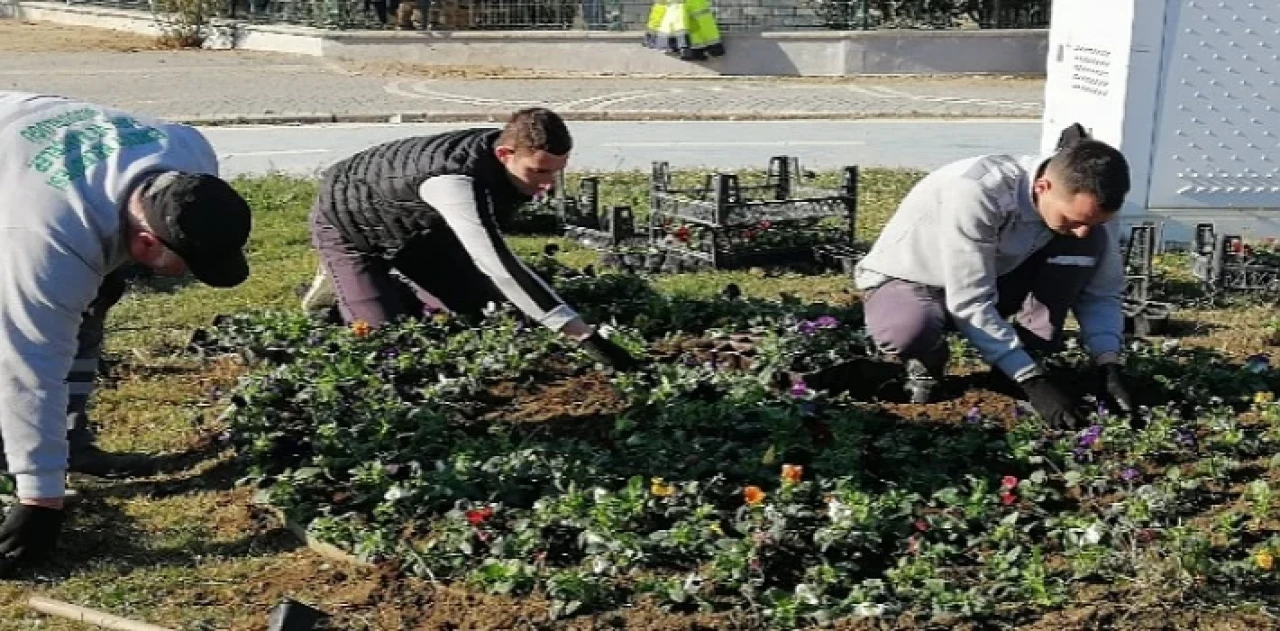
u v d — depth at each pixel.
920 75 25.56
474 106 20.84
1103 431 6.13
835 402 6.72
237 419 6.36
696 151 16.77
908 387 6.95
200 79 23.52
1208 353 7.51
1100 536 5.33
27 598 5.02
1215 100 10.80
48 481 5.07
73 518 5.70
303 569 5.24
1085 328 6.92
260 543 5.49
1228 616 4.85
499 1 26.02
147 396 7.14
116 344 8.02
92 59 26.30
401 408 6.44
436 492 5.59
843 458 5.91
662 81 24.55
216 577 5.20
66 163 4.87
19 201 4.81
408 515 5.54
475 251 6.59
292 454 6.13
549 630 4.74
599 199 12.86
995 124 19.75
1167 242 11.03
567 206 11.26
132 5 31.66
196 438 6.56
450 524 5.41
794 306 8.27
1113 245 6.82
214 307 8.91
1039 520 5.56
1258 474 6.03
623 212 10.55
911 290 6.76
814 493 5.68
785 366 7.05
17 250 4.80
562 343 7.41
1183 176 10.93
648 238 10.63
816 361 7.16
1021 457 6.04
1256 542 5.40
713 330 7.88
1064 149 6.20
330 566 5.26
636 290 8.55
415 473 5.75
